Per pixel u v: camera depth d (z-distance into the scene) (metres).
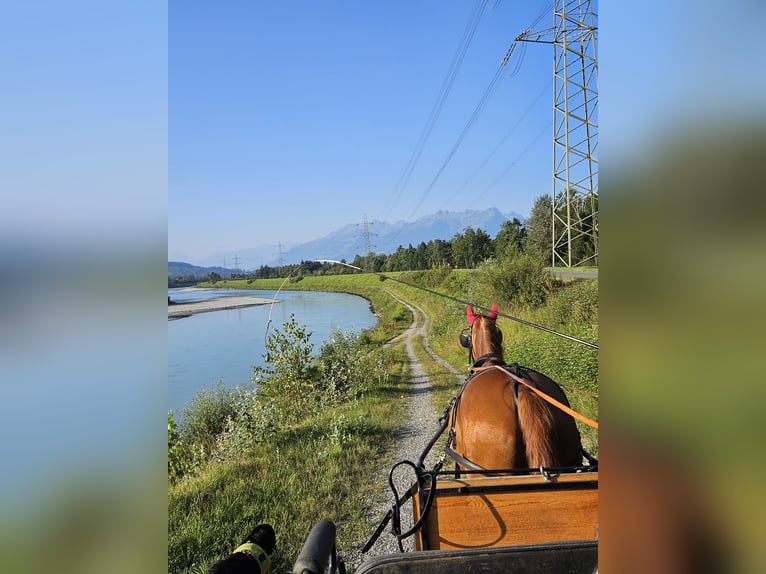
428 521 2.48
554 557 1.92
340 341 17.84
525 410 3.04
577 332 12.28
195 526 4.51
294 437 8.02
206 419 10.73
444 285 36.47
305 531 4.58
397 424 8.75
